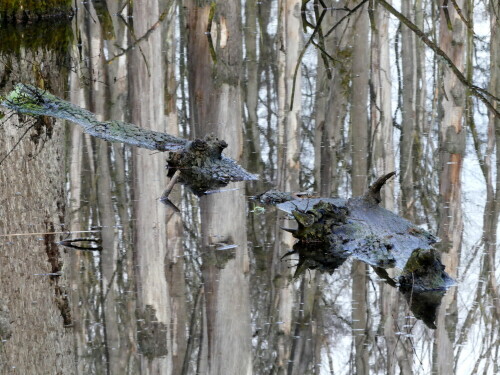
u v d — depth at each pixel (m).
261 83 17.08
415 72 14.52
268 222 8.08
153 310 7.40
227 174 9.23
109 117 13.20
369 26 13.86
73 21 15.97
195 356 6.92
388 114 12.58
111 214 8.89
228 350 6.91
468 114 12.38
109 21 15.59
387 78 12.93
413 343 6.27
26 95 10.27
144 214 8.38
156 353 6.91
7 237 6.57
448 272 7.24
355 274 6.85
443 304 6.52
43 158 7.40
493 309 6.68
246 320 7.09
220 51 12.12
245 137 13.14
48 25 15.45
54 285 6.40
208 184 8.96
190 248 7.98
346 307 6.77
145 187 8.88
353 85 13.28
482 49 16.83
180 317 7.29
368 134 12.50
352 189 10.16
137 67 12.19
